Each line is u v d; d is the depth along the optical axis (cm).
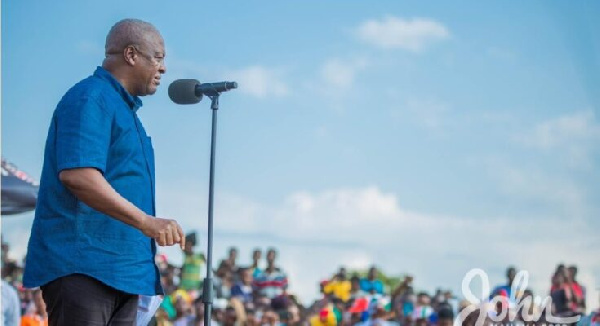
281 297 1427
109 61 422
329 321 1431
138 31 422
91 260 396
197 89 504
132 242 405
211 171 497
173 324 1347
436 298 1431
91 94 402
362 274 1554
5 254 1373
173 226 390
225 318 1357
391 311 1441
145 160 415
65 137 394
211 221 493
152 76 425
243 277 1433
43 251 399
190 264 1405
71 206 399
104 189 387
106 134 399
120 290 400
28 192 845
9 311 834
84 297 396
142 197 411
